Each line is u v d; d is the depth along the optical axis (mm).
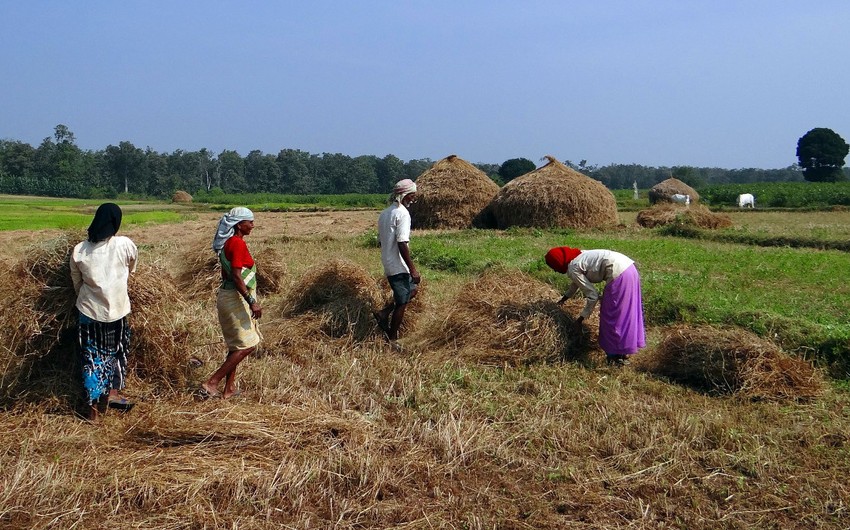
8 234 19156
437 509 4195
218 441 4855
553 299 7973
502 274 8414
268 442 4875
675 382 6711
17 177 81562
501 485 4539
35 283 5684
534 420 5465
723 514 4230
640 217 23438
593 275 7148
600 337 7145
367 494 4301
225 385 5949
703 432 5277
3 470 4418
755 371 6266
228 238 5992
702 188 50938
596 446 5082
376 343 7742
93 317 5305
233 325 5871
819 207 34781
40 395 5555
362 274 8680
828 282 11156
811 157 71625
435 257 13695
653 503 4336
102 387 5348
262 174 103688
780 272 12062
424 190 24094
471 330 7340
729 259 13891
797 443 5195
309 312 8281
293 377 6410
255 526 3932
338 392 6098
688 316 8773
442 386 6293
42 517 3934
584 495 4395
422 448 4977
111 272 5379
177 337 6188
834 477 4664
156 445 4887
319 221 28203
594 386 6441
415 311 8523
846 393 6340
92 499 4129
